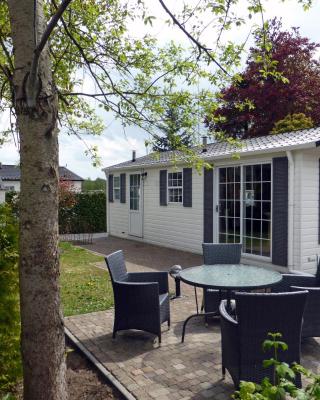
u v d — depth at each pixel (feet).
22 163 7.38
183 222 36.86
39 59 7.22
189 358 12.55
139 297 13.75
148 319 13.78
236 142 14.23
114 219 51.96
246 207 29.25
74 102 15.60
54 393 7.66
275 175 26.32
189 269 15.62
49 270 7.49
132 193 46.75
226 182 31.27
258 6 9.91
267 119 59.11
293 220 25.23
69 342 14.34
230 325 9.84
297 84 57.82
